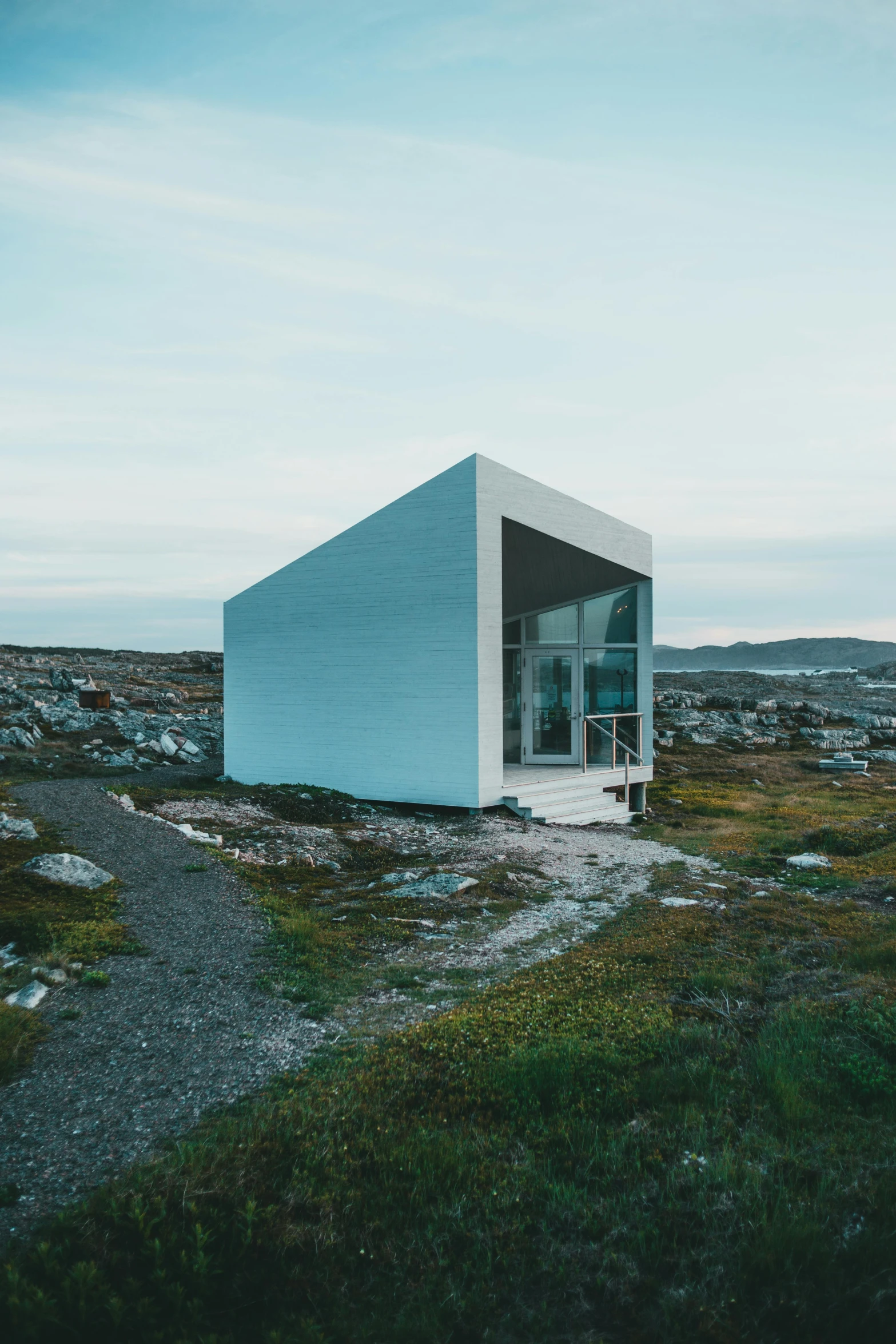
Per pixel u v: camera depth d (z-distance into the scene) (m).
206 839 13.51
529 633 21.55
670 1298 3.68
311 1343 3.37
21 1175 4.42
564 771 20.47
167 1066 5.79
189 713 35.03
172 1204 4.05
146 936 8.79
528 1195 4.33
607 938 9.05
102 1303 3.47
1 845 11.81
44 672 45.38
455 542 17.25
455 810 17.59
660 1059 5.83
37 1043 6.16
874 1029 5.94
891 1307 3.50
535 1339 3.51
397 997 7.29
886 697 54.69
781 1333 3.53
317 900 10.81
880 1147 4.63
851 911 10.22
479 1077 5.47
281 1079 5.56
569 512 19.05
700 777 26.92
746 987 7.27
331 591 19.05
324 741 19.31
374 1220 4.10
